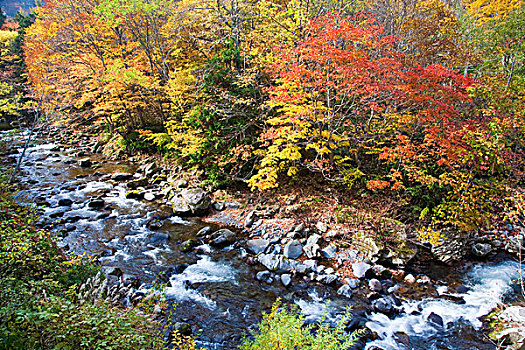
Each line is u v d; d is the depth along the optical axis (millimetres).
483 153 10125
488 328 6707
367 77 9344
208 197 13102
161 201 13820
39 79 20312
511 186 10055
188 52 19719
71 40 22031
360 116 12352
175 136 16047
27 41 23969
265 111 13578
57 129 26328
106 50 21469
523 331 6086
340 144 11586
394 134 11555
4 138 13695
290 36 13781
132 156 20672
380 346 6270
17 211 7172
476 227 10055
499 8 15773
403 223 10547
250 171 14367
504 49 13195
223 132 14641
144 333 3938
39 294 4129
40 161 19359
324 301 7641
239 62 15422
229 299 7633
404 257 9211
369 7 19766
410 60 13281
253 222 11633
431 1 16859
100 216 11977
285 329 3600
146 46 19281
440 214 10383
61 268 6062
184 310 7148
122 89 18531
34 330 3484
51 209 12398
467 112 11250
